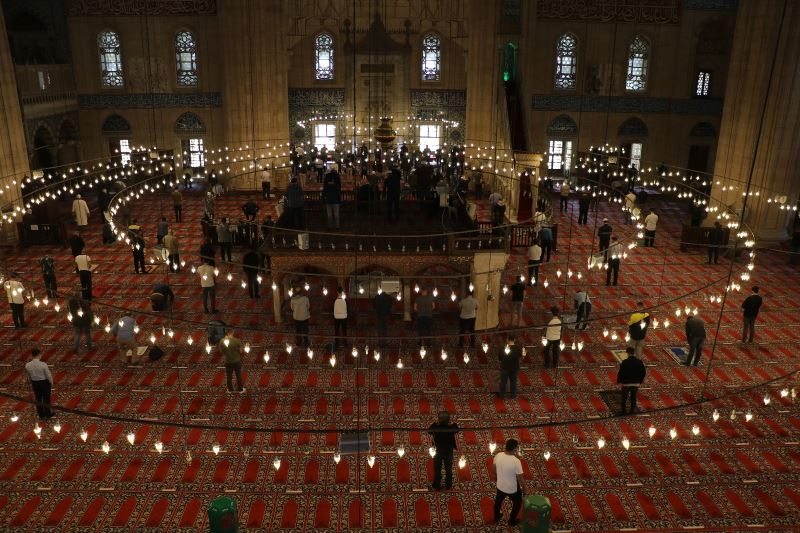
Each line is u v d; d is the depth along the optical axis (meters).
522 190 18.92
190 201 24.64
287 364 11.78
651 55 26.89
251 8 24.44
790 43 18.02
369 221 14.57
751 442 9.67
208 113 27.44
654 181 27.84
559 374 11.57
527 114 25.78
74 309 11.93
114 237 18.81
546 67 26.98
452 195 16.98
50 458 9.02
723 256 18.64
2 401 10.41
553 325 10.84
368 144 29.38
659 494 8.48
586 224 21.61
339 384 11.11
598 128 27.56
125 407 10.31
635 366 9.83
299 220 14.61
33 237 18.42
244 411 10.25
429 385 11.12
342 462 9.06
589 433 9.81
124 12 26.31
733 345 12.86
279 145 25.94
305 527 7.83
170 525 7.80
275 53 25.28
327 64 28.94
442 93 29.30
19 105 19.70
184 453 9.21
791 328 13.68
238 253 18.11
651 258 18.30
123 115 27.23
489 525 7.90
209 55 26.91
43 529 7.69
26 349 12.20
